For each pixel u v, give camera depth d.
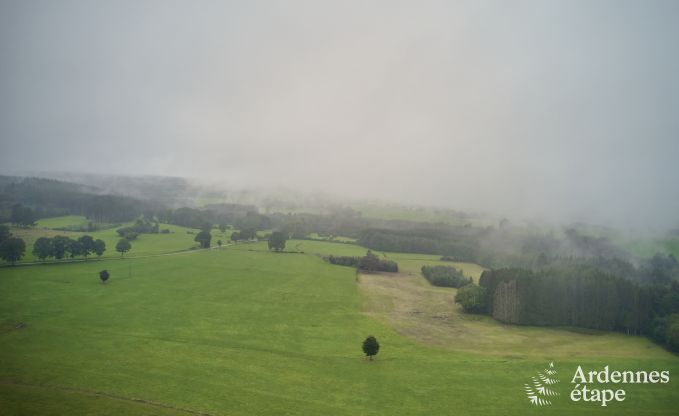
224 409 66.38
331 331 111.00
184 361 85.31
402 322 122.00
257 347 96.25
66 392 68.44
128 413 62.94
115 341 94.06
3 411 60.94
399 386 78.44
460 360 92.69
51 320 105.06
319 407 68.88
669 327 105.31
